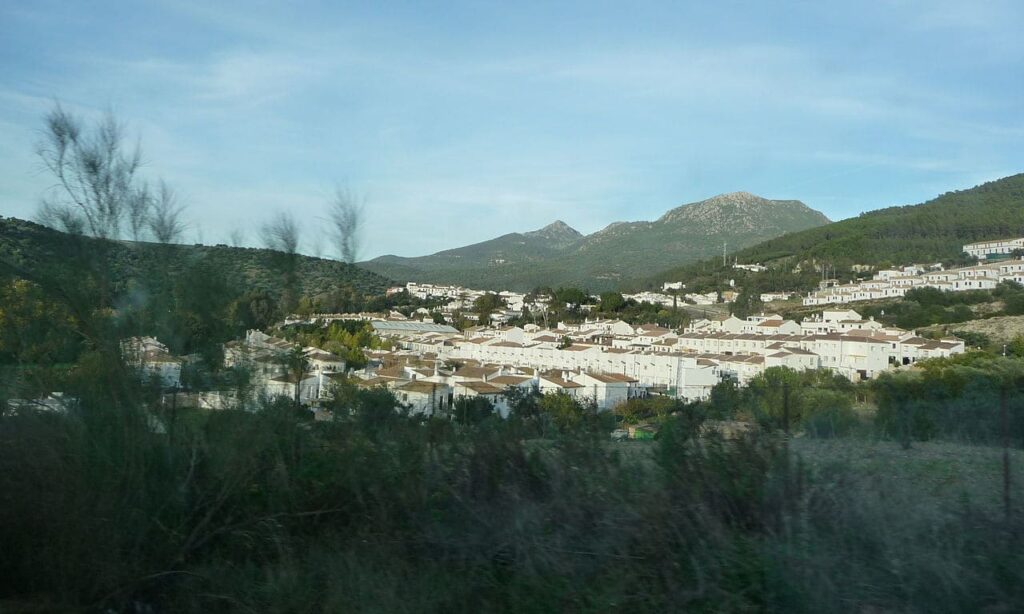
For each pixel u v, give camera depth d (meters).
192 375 5.76
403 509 5.90
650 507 5.48
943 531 5.53
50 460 5.12
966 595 4.78
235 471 5.57
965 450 9.47
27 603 4.96
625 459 6.61
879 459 8.71
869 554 5.30
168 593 5.24
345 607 4.79
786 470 6.03
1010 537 5.44
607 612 4.65
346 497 6.02
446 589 5.01
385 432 6.34
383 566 5.30
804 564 4.98
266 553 5.62
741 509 5.76
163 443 5.56
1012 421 10.54
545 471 5.99
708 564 5.07
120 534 5.12
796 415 10.53
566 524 5.52
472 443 6.33
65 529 4.97
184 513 5.56
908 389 14.31
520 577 5.11
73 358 5.63
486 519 5.64
